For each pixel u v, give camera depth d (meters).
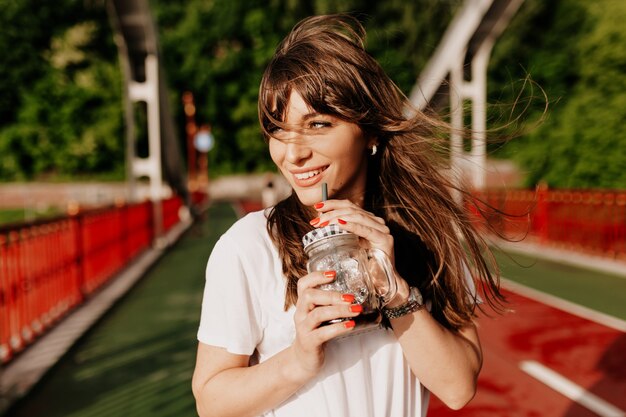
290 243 1.11
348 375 1.09
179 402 3.90
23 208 37.19
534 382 4.01
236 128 50.16
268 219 1.16
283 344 1.09
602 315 5.86
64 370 4.57
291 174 1.11
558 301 6.48
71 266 6.43
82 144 42.34
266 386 1.00
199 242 13.88
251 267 1.10
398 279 1.08
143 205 11.47
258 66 48.75
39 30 44.00
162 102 19.39
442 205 1.31
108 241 8.34
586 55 17.61
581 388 3.89
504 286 7.29
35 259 5.23
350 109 1.08
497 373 4.21
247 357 1.11
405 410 1.14
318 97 1.06
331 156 1.09
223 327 1.09
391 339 1.14
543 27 33.19
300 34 1.15
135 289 7.98
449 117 1.46
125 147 43.78
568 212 10.19
